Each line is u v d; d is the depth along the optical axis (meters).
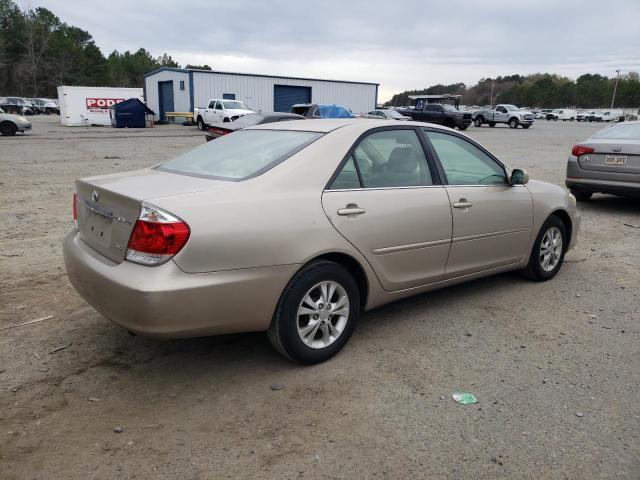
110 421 2.96
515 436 2.88
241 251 3.10
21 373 3.44
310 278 3.41
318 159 3.59
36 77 94.81
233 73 39.16
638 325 4.38
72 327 4.12
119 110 35.34
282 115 17.88
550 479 2.56
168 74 41.06
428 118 36.44
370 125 4.00
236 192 3.22
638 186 8.47
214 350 3.80
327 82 42.59
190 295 2.95
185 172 3.71
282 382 3.39
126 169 13.50
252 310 3.21
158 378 3.42
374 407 3.13
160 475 2.54
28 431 2.85
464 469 2.62
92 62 104.75
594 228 7.96
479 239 4.53
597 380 3.48
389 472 2.59
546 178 12.83
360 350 3.84
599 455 2.73
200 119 32.91
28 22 94.19
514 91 137.75
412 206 3.96
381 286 3.89
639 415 3.09
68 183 11.02
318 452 2.72
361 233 3.64
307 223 3.37
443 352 3.84
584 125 53.19
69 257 3.50
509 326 4.31
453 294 5.03
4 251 6.00
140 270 2.96
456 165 4.49
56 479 2.51
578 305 4.80
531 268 5.27
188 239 2.94
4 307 4.46
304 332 3.49
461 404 3.17
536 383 3.43
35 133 28.41
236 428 2.91
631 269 5.90
